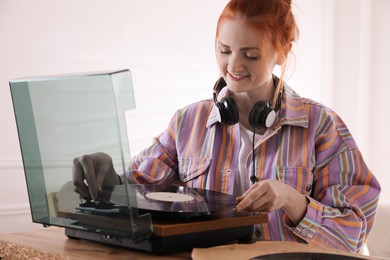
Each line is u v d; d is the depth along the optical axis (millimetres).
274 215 1474
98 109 955
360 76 4211
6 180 2691
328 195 1434
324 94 4289
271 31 1369
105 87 932
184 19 3396
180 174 1663
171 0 3324
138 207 1016
